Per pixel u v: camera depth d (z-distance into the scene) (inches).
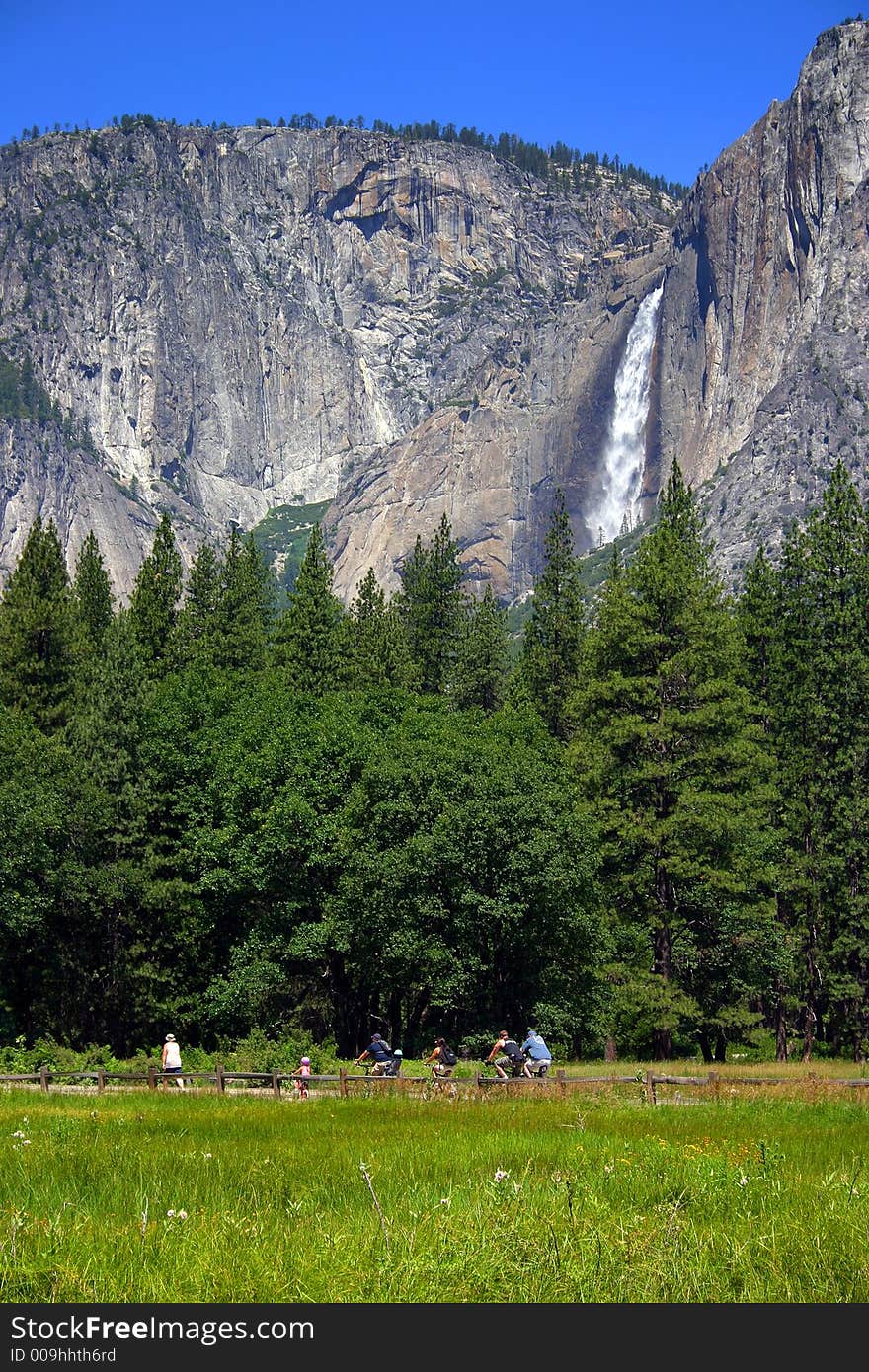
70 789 2333.9
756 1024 2303.2
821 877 2409.0
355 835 2062.0
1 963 2322.8
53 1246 578.6
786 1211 661.3
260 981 2064.5
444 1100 1247.5
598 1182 726.5
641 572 2209.6
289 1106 1226.6
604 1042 2361.0
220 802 2263.8
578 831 1999.3
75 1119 1090.1
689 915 2156.7
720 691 2096.5
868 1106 1152.2
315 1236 605.0
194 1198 684.7
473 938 1988.2
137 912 2336.4
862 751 2469.2
